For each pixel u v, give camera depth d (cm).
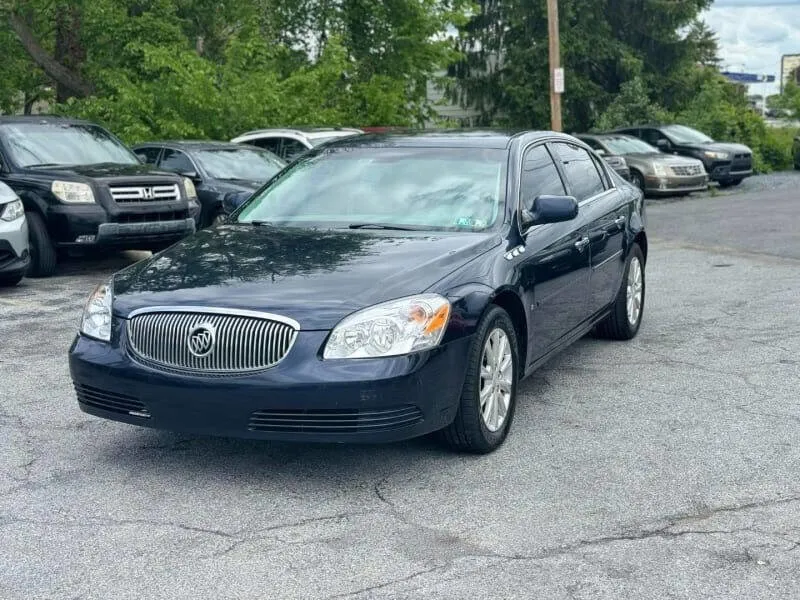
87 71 2381
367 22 2673
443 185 606
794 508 452
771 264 1227
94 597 374
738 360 734
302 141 1652
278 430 462
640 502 461
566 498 467
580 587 376
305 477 500
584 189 728
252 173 1436
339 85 2516
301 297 475
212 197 1370
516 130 682
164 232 1162
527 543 417
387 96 2481
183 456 533
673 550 408
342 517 448
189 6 2409
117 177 1141
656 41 3684
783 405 616
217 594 375
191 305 480
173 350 480
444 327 482
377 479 495
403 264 509
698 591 371
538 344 599
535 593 371
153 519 448
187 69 1989
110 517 452
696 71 3728
